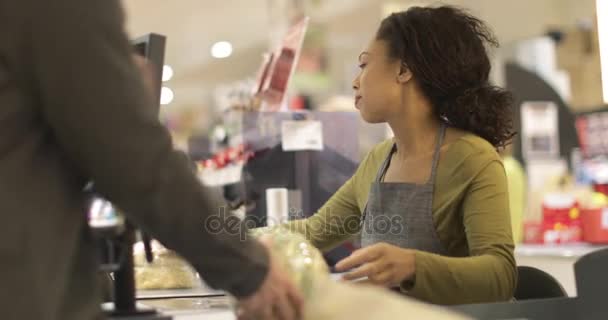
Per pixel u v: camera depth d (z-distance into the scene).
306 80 8.14
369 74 1.92
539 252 3.34
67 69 0.94
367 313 1.10
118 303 1.35
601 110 4.12
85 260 1.06
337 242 2.17
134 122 0.98
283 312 1.10
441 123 1.92
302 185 2.38
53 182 1.00
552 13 6.99
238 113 2.55
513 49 5.59
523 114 4.38
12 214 0.95
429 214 1.82
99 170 0.99
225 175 2.49
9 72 0.96
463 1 7.13
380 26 1.97
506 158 3.81
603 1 4.02
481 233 1.71
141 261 1.98
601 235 3.59
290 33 2.51
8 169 0.95
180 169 1.03
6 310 0.94
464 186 1.77
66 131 0.97
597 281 1.44
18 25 0.94
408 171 1.91
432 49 1.87
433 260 1.57
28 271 0.96
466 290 1.59
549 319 1.46
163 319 1.28
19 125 0.97
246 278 1.07
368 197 1.99
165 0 8.24
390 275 1.53
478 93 1.89
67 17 0.94
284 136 2.38
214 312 1.38
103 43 0.97
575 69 5.66
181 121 9.12
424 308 1.12
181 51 9.40
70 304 1.01
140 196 1.00
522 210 3.74
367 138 3.78
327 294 1.13
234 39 9.31
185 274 1.99
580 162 4.26
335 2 8.31
